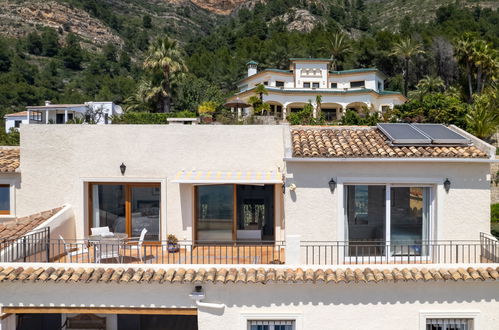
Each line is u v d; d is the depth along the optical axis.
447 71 96.56
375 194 16.34
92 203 20.34
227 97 81.19
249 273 14.09
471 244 15.11
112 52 175.50
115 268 14.57
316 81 77.69
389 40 101.88
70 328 18.55
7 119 84.50
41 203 19.80
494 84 77.44
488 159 15.25
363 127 19.97
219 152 19.78
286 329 14.40
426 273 13.88
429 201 16.28
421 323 14.09
